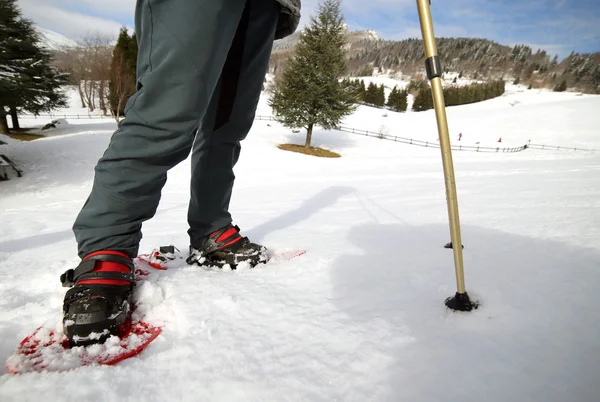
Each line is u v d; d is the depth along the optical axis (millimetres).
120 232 946
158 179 953
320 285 1148
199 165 1325
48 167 11859
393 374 687
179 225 3299
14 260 1798
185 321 904
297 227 2305
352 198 4500
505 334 800
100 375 681
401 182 7312
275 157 14141
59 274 1238
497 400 604
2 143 11445
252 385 662
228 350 771
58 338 834
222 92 1248
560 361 697
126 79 27359
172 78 853
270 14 1223
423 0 891
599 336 771
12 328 900
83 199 8516
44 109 18766
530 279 1087
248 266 1332
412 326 858
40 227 4215
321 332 845
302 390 649
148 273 1212
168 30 836
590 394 605
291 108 17781
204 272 1271
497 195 3838
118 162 903
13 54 14805
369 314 931
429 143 24469
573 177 6277
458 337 800
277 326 876
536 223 1935
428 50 911
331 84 17094
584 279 1056
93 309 812
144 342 819
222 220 1374
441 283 1112
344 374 692
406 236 1857
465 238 1688
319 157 15328
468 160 13422
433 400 614
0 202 8461
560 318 851
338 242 1744
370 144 21797
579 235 1564
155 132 883
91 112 34875
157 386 659
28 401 607
